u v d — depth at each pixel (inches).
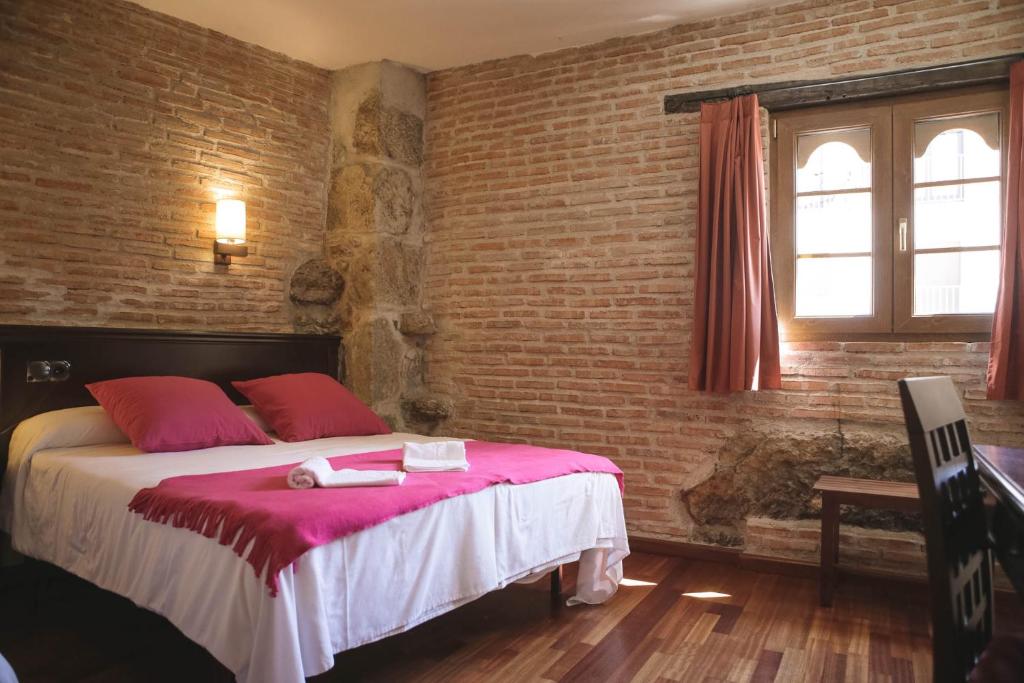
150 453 118.3
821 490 120.3
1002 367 120.5
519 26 156.0
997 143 130.8
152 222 149.5
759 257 139.2
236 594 74.0
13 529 117.7
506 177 173.3
